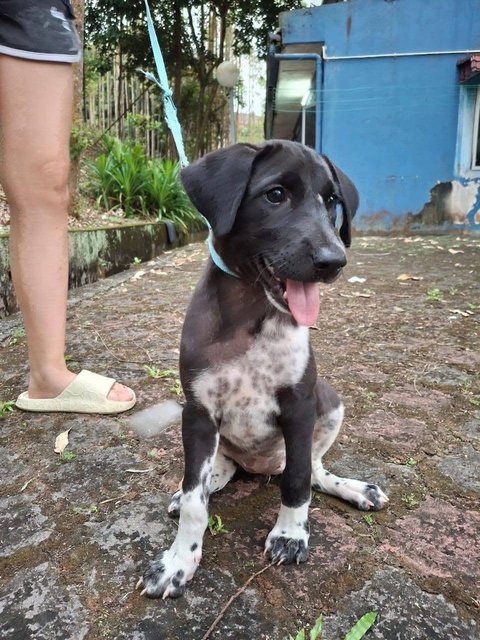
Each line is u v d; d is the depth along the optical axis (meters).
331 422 2.15
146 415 2.91
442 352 3.79
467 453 2.51
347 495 2.14
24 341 4.01
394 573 1.77
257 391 1.88
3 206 5.90
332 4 9.52
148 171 9.30
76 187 7.20
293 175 1.81
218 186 1.78
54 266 2.82
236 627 1.58
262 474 2.37
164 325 4.48
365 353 3.79
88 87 13.80
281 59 9.72
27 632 1.57
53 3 2.54
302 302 1.78
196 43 15.05
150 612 1.64
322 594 1.69
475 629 1.56
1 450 2.58
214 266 1.91
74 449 2.57
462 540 1.93
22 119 2.57
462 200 10.11
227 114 18.77
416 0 9.38
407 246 8.64
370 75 9.77
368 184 10.23
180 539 1.76
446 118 9.84
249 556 1.87
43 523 2.04
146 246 7.84
